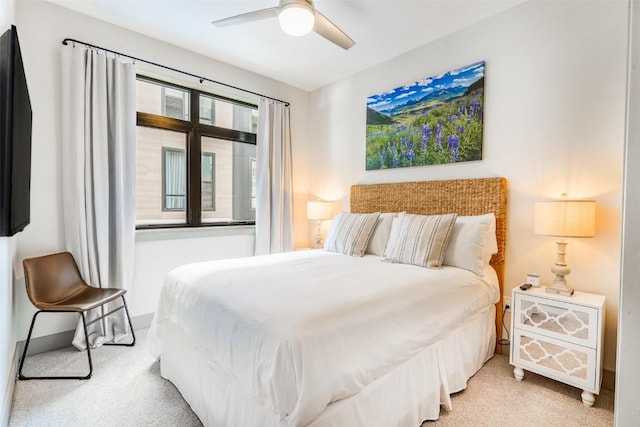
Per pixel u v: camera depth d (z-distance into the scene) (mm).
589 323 1768
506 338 2426
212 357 1479
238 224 3803
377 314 1452
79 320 2426
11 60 1271
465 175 2707
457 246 2320
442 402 1726
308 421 1077
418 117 3006
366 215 3018
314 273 2033
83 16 2521
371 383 1338
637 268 816
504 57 2461
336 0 2326
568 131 2156
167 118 3172
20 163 1493
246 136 3820
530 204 2338
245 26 2715
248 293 1594
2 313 1561
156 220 3230
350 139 3723
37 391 1887
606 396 1863
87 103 2484
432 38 2873
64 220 2439
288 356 1122
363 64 3416
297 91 4102
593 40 2053
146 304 2914
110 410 1727
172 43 3000
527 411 1729
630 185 825
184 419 1664
